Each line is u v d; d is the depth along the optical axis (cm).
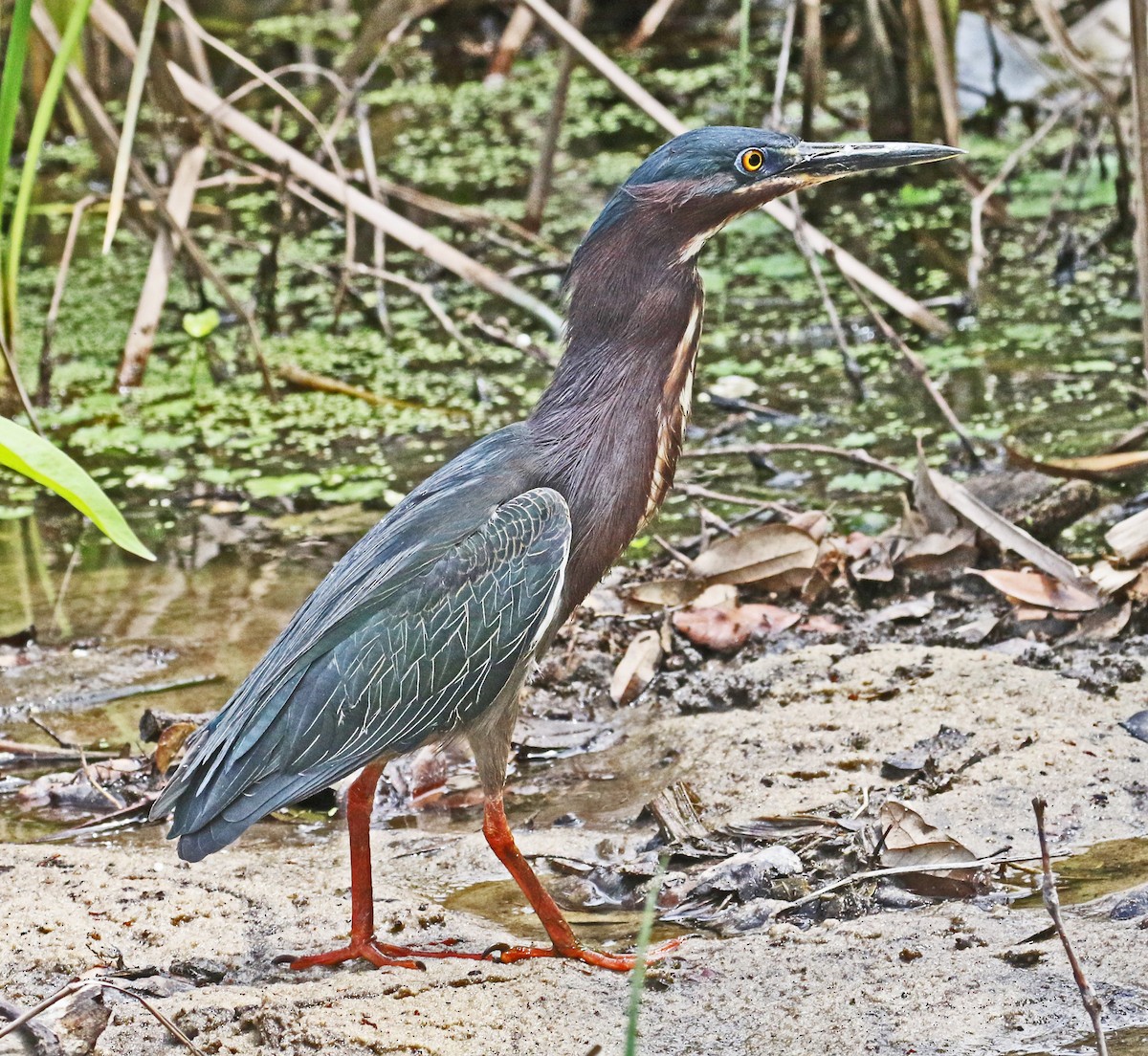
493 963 742
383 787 945
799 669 1019
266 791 733
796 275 1752
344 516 1299
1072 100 1844
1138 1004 666
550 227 1864
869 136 1891
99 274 1864
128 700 1029
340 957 751
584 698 1028
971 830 827
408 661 751
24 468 656
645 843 855
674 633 1073
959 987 688
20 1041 657
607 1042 668
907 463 1309
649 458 812
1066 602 1039
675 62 2444
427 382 1559
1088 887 769
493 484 785
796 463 1342
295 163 1617
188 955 759
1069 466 1227
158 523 1309
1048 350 1512
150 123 2169
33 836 896
